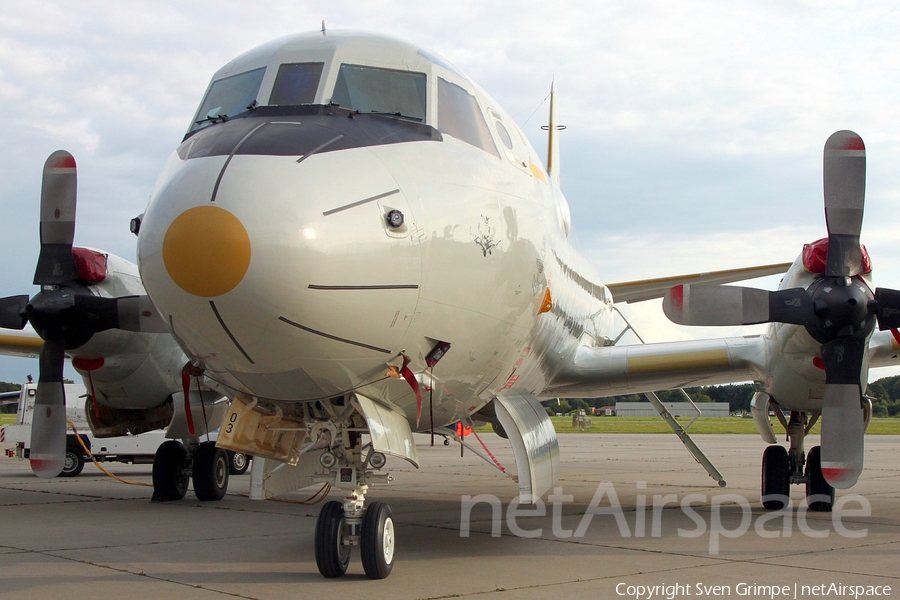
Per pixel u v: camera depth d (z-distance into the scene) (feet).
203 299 16.55
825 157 26.66
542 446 25.23
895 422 313.12
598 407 431.84
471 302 19.92
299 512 34.60
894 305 25.55
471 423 30.71
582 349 34.73
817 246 27.12
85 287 30.91
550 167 54.70
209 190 16.75
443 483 49.37
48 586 19.21
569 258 30.37
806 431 34.14
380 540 19.84
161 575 20.56
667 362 32.89
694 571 20.92
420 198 18.61
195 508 36.22
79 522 31.09
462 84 23.40
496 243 20.61
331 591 18.60
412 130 20.45
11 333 38.34
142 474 59.67
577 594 18.28
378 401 20.01
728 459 73.87
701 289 26.99
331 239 16.62
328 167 17.56
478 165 21.30
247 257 16.12
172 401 36.86
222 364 18.22
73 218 29.78
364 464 20.61
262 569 21.34
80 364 34.01
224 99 22.12
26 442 66.33
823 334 26.35
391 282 17.60
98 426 37.88
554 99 56.34
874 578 20.01
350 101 20.90
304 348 17.21
